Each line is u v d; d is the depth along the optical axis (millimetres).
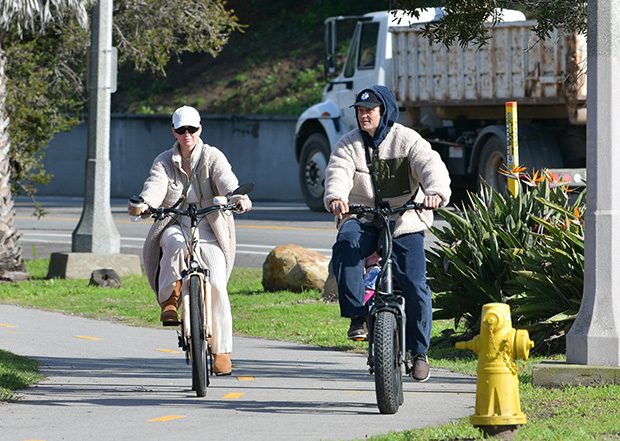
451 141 76125
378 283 20453
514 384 17766
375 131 21047
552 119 69375
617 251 23125
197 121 22578
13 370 25500
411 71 75938
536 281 28844
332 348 32156
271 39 149750
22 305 43844
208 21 72500
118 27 71188
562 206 32469
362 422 20078
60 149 139125
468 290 31141
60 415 20875
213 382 25266
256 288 48656
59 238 73500
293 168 126812
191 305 21922
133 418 20578
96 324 37531
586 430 18297
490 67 69938
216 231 22688
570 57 63844
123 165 136000
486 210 32438
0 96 53156
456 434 18109
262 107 135375
